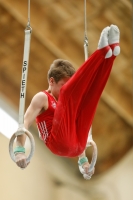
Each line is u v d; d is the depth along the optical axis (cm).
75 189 1083
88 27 1098
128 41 1128
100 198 1088
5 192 1009
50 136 525
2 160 1020
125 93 1123
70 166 1089
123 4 1122
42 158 1062
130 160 1123
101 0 1109
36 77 1075
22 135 512
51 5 1073
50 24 1073
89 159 1104
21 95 520
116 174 1112
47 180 1055
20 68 1061
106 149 1122
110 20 1116
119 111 1118
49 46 1070
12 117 1048
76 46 1087
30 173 1042
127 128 1130
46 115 540
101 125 1120
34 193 1034
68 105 500
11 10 1041
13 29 1054
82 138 525
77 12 1091
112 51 477
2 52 1053
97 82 500
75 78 487
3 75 1057
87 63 480
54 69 555
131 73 1127
